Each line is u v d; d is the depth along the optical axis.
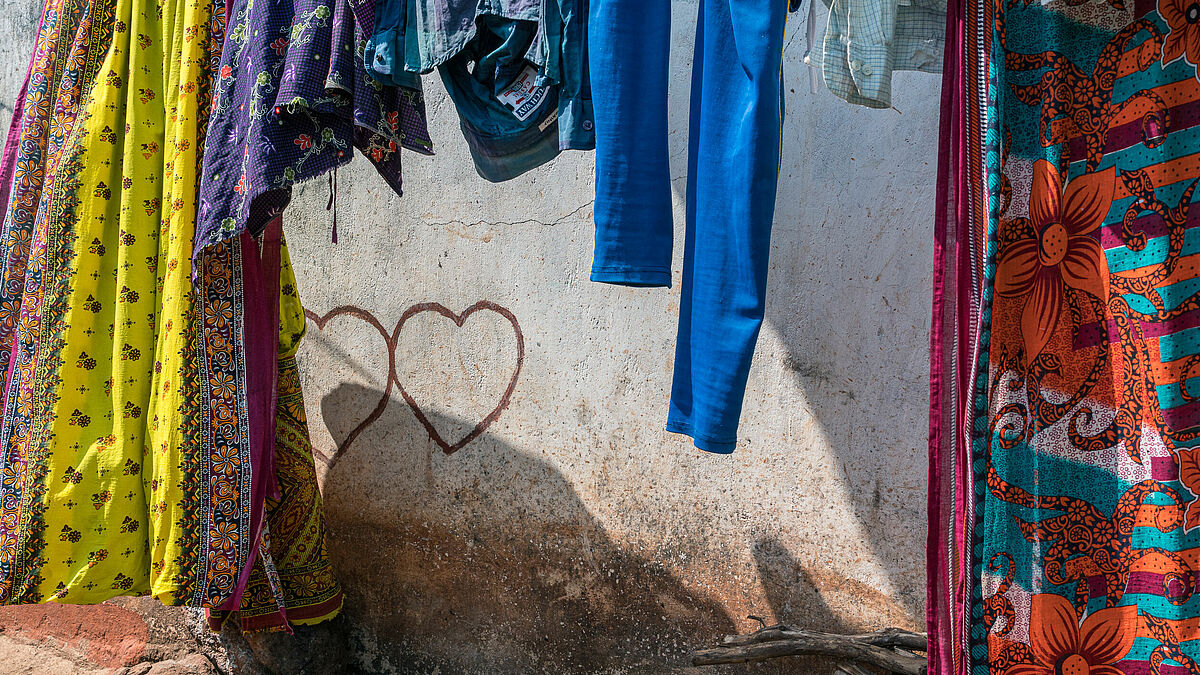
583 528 2.36
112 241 2.04
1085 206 1.31
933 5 1.39
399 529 2.73
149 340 2.01
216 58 1.93
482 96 1.61
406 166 2.69
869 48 1.29
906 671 1.69
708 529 2.16
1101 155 1.29
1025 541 1.36
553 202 2.40
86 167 2.02
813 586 2.01
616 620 2.31
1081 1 1.29
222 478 1.95
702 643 2.17
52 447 1.95
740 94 1.20
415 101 1.67
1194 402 1.25
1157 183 1.26
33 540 1.92
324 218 2.89
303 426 2.47
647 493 2.25
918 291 1.86
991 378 1.35
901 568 1.88
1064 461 1.34
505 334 2.51
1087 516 1.33
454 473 2.61
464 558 2.59
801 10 1.99
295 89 1.52
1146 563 1.29
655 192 1.27
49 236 2.02
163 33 2.01
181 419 1.91
